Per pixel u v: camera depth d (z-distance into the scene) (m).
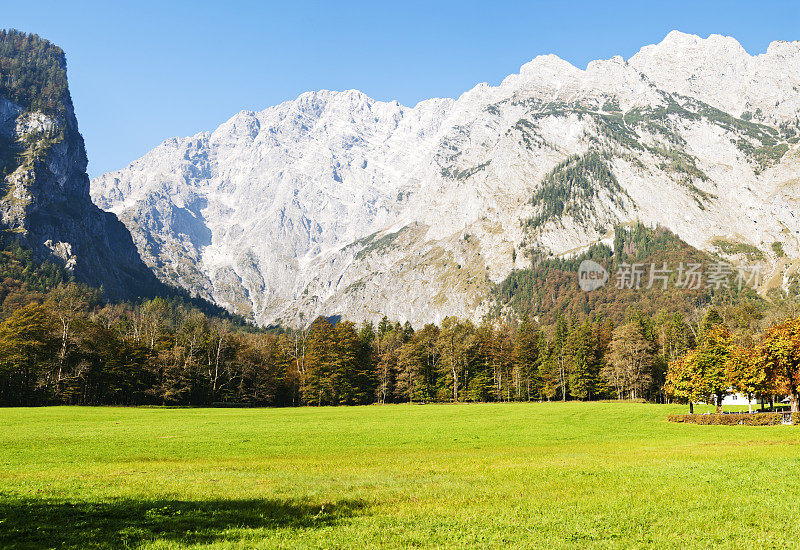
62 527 16.75
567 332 158.75
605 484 23.11
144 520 17.89
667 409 91.75
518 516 17.94
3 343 96.06
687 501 19.11
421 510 19.08
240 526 17.23
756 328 142.88
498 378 143.88
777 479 22.39
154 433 53.97
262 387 130.62
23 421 64.94
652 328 152.62
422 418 77.00
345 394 129.62
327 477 27.77
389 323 181.88
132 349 113.44
